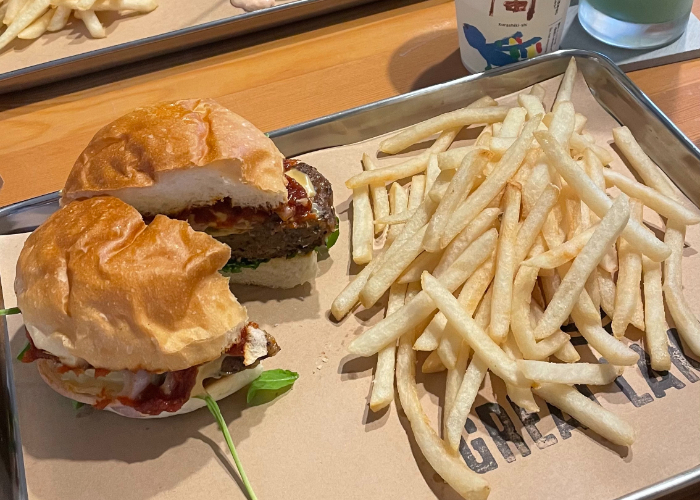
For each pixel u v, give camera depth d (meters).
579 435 0.28
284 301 0.34
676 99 0.41
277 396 0.30
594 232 0.28
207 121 0.31
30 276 0.27
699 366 0.30
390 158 0.39
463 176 0.30
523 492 0.27
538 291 0.31
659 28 0.43
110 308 0.26
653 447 0.27
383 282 0.31
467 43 0.42
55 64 0.45
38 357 0.28
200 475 0.28
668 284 0.31
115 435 0.29
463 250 0.30
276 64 0.47
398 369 0.29
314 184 0.33
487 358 0.27
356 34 0.49
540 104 0.37
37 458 0.29
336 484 0.27
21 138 0.43
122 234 0.27
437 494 0.27
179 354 0.26
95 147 0.31
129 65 0.48
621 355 0.27
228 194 0.31
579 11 0.46
